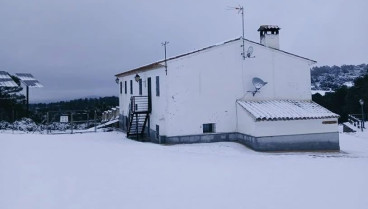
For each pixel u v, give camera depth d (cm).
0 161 1217
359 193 864
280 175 1069
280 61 2147
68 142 1891
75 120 3164
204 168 1172
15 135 2105
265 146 1823
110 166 1176
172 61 1922
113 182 960
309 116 1870
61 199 805
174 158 1383
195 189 898
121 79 2991
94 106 3900
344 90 4841
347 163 1327
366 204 778
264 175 1068
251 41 2081
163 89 1953
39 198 809
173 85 1927
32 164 1180
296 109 1973
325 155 1719
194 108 1967
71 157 1346
